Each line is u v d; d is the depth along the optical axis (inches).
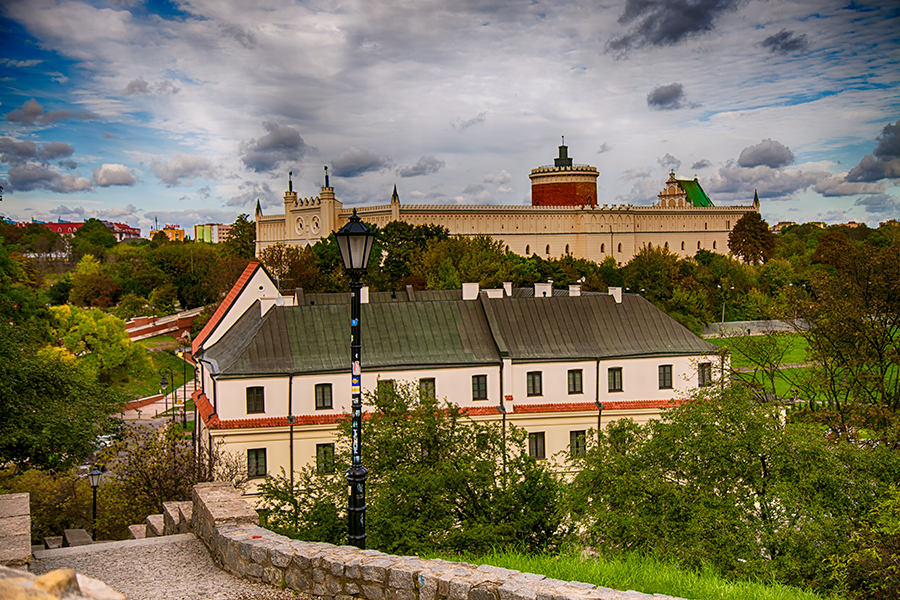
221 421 1824.6
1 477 1807.3
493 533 870.4
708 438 962.1
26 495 720.3
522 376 2036.2
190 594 565.0
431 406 1227.9
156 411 3868.1
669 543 839.1
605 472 970.7
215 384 1836.9
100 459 1766.7
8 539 601.9
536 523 926.4
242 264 5816.9
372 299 2618.1
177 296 6727.4
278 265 5187.0
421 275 4995.1
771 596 613.9
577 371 2069.4
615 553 810.2
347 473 734.5
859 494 903.7
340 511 1003.3
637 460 998.4
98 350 4062.5
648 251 6387.8
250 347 1907.0
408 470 1012.5
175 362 5083.7
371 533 896.3
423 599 503.5
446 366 1987.0
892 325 1679.4
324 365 1911.9
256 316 2091.5
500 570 516.4
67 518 1825.8
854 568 805.9
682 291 5295.3
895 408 1581.0
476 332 2098.9
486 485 954.7
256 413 1850.4
